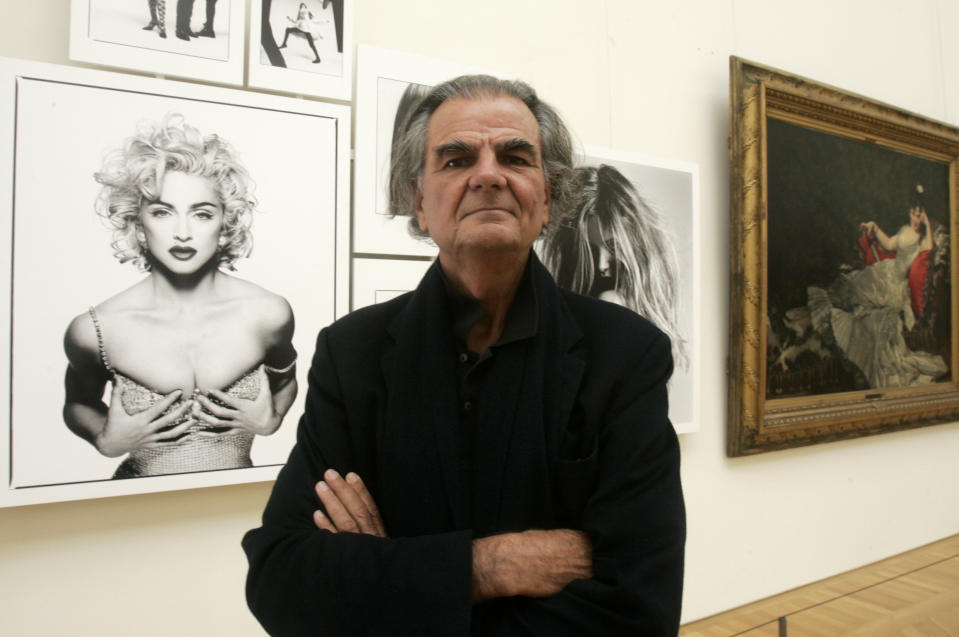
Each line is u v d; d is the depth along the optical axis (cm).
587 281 260
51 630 180
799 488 337
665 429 106
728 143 310
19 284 172
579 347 111
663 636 91
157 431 187
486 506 102
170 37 192
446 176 101
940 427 409
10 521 177
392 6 236
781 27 342
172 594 196
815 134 334
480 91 105
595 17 282
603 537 96
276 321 204
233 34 200
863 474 366
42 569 180
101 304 181
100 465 180
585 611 92
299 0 210
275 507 107
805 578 337
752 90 298
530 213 101
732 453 298
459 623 88
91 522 186
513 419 104
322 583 93
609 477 101
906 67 398
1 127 170
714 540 304
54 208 176
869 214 360
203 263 194
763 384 298
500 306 110
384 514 108
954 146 403
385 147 224
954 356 407
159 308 188
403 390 107
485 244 96
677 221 286
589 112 278
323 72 213
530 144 101
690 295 289
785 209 320
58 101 177
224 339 196
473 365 108
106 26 183
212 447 194
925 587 210
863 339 356
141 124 187
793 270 324
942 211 404
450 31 247
